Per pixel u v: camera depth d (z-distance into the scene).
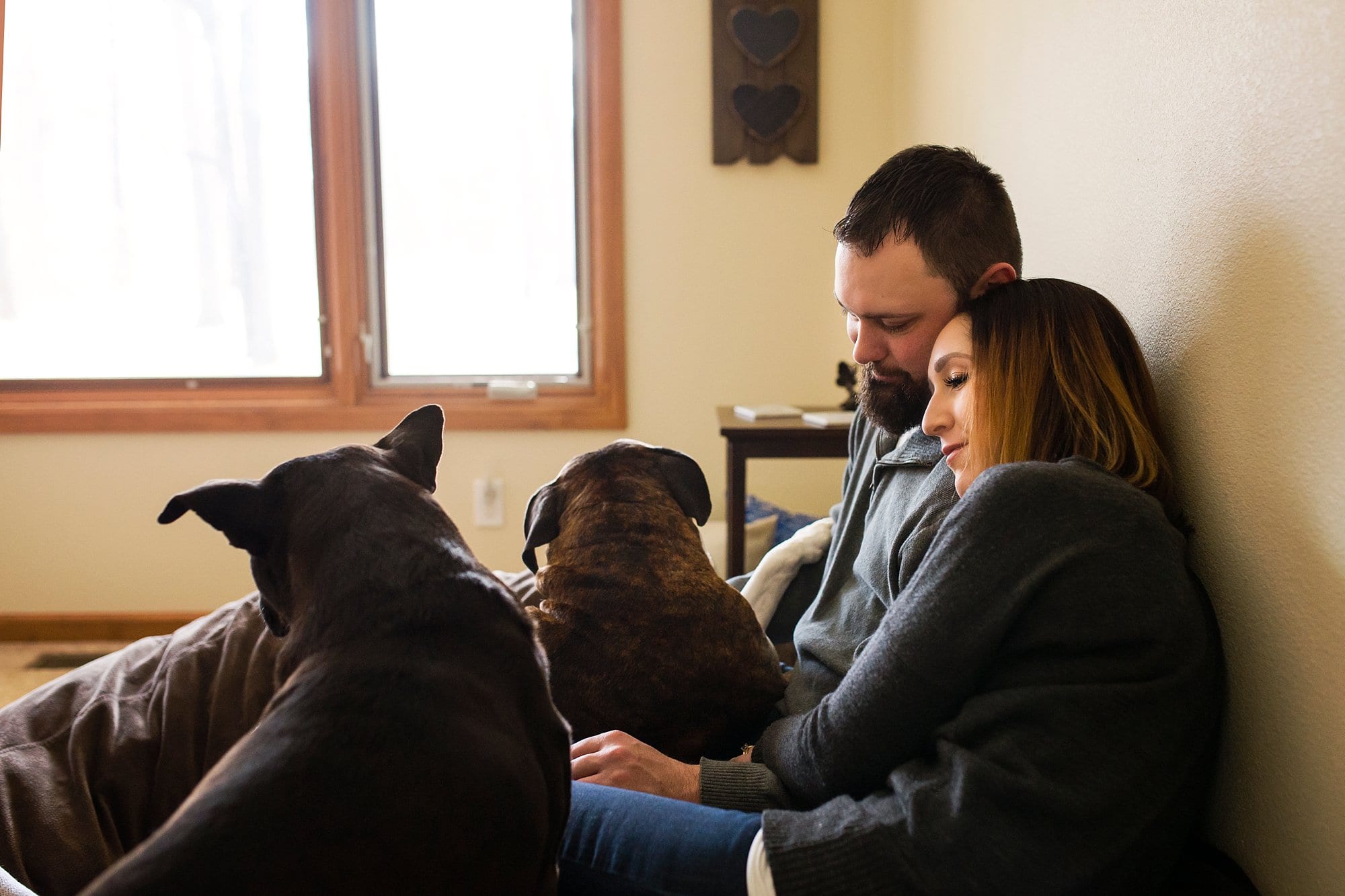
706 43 3.03
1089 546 0.90
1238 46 1.07
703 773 1.14
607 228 3.07
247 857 0.69
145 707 1.51
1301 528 0.97
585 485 1.46
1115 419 1.06
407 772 0.77
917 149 1.28
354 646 0.87
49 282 3.11
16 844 1.26
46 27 3.00
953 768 0.91
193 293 3.14
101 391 3.15
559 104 3.15
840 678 1.31
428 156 3.15
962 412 1.12
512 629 0.96
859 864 0.90
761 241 3.10
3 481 3.11
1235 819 1.10
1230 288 1.09
